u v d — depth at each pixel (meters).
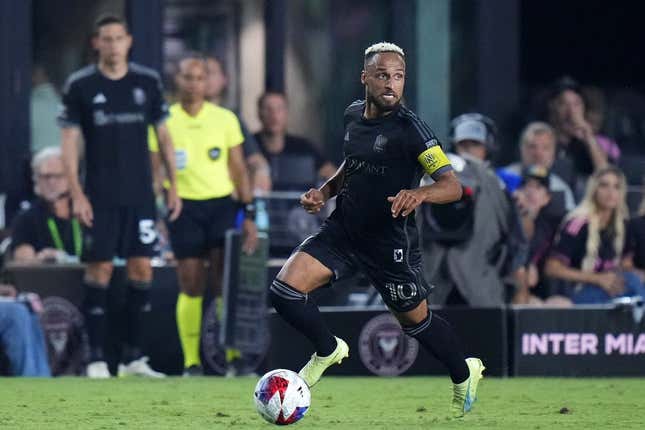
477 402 29.92
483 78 57.56
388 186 23.98
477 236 39.84
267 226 44.53
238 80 57.31
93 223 39.88
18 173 53.03
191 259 40.94
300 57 57.69
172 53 56.31
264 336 41.69
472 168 39.84
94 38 48.69
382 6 57.91
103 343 40.59
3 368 39.47
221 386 34.47
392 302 24.56
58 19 54.28
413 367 39.38
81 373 41.69
